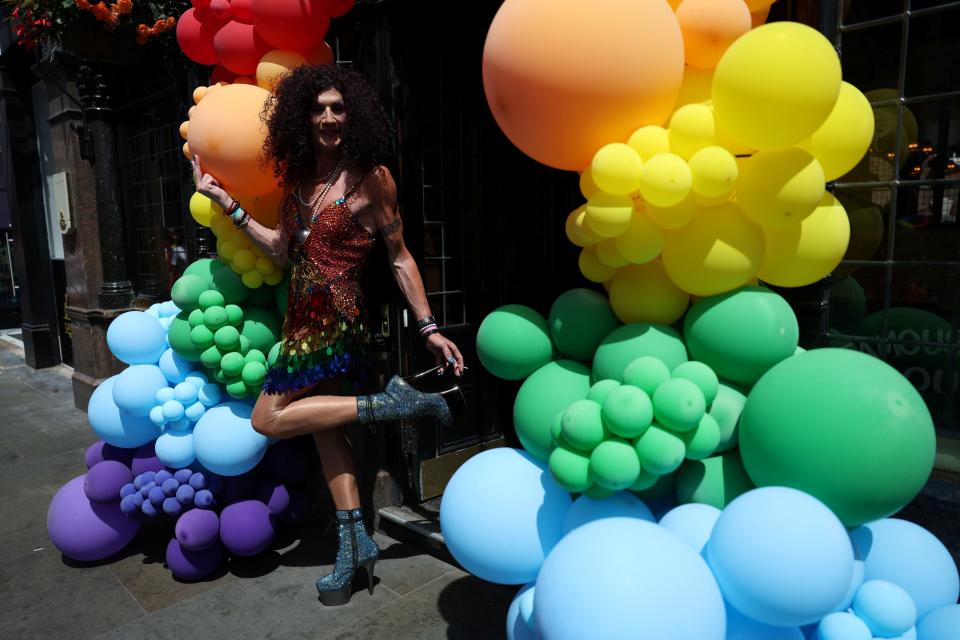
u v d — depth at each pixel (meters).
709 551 1.46
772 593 1.33
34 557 3.11
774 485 1.52
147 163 5.17
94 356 5.52
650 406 1.50
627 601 1.27
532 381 1.90
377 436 3.26
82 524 2.92
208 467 2.72
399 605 2.59
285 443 3.05
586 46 1.51
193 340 2.72
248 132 2.49
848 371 1.47
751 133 1.52
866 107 1.70
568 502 1.87
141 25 4.16
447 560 2.93
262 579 2.83
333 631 2.42
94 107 5.11
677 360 1.69
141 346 2.96
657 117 1.66
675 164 1.51
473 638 2.36
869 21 2.21
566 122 1.62
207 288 2.82
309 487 3.39
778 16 2.33
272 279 2.81
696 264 1.63
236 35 2.69
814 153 1.66
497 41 1.64
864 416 1.40
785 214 1.56
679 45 1.60
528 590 1.83
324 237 2.44
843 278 2.39
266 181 2.67
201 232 4.03
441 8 3.09
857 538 1.63
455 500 1.94
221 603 2.63
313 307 2.47
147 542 3.25
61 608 2.63
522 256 3.62
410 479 3.27
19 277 7.76
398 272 2.60
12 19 5.39
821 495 1.45
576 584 1.32
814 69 1.42
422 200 3.10
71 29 4.55
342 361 2.52
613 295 1.84
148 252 5.38
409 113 3.03
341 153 2.44
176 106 4.50
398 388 2.44
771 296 1.70
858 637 1.45
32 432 5.21
